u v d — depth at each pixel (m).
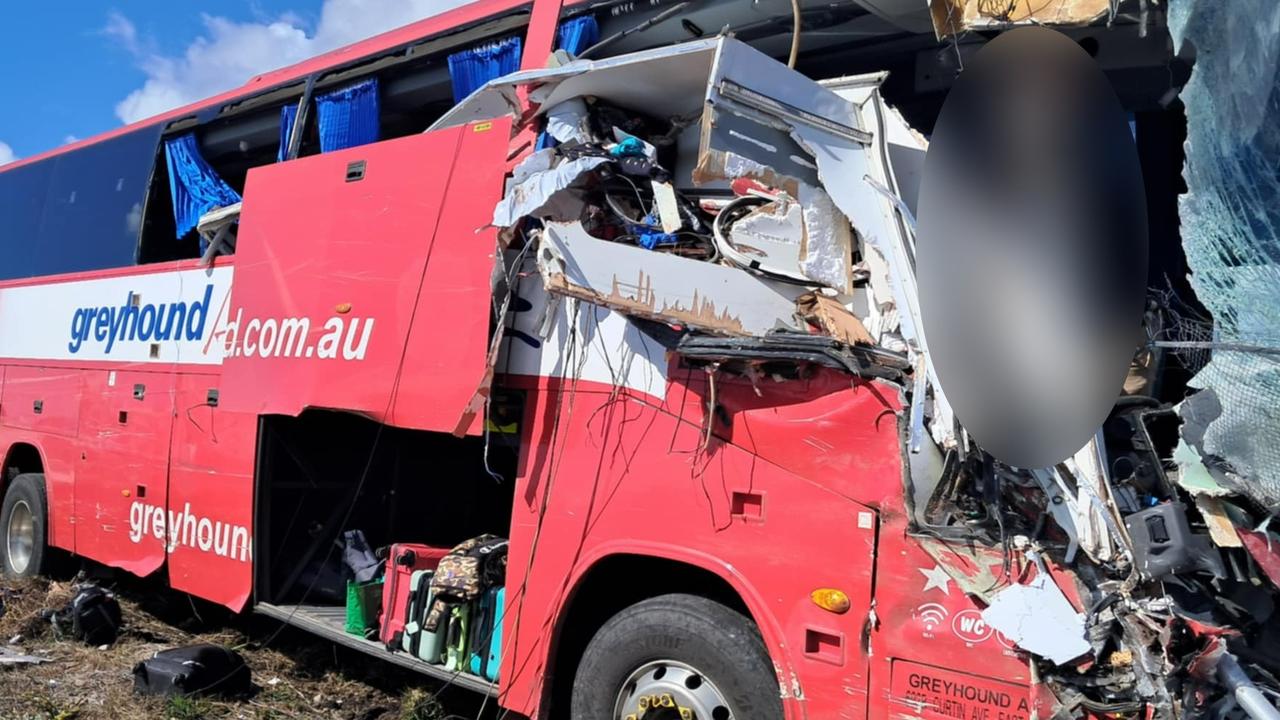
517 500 4.28
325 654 6.30
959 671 2.99
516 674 4.17
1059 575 2.91
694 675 3.66
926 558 3.10
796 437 3.42
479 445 6.21
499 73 5.32
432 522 6.28
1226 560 2.84
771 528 3.43
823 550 3.30
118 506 7.16
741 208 3.74
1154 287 3.38
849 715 3.19
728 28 3.39
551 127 4.18
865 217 3.47
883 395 3.25
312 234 5.42
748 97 3.35
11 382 8.93
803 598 3.33
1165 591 2.83
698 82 3.87
